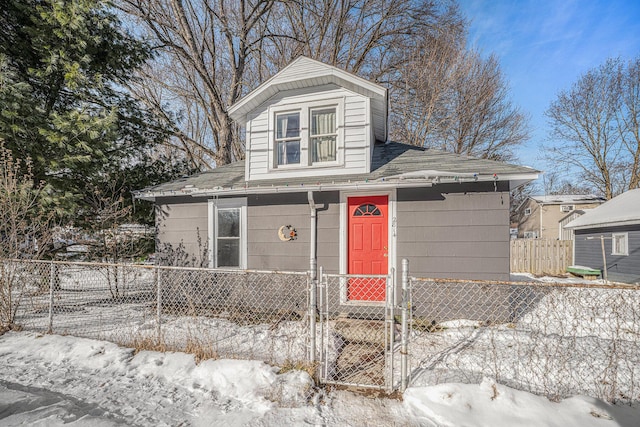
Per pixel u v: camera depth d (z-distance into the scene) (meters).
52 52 6.96
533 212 27.72
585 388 3.12
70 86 7.24
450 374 3.41
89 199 7.73
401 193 5.82
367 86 6.13
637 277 10.74
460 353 4.00
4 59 6.34
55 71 7.26
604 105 20.77
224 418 2.75
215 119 14.38
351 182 5.63
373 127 7.50
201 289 6.75
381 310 5.80
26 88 6.35
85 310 6.23
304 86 6.57
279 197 6.48
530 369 3.43
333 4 14.96
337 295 6.06
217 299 6.65
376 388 3.21
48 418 2.76
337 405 2.91
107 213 7.47
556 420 2.58
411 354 4.05
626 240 11.25
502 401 2.79
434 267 5.62
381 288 5.99
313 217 6.23
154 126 10.40
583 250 13.77
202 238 6.96
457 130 18.03
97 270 7.50
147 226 9.34
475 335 4.66
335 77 6.25
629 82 19.89
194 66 13.09
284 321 5.61
